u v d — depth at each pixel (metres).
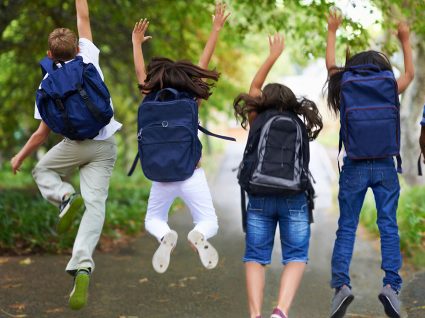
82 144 4.69
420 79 14.49
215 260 4.46
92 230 4.62
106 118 4.48
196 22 12.05
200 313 6.16
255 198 4.66
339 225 4.79
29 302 6.39
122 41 12.98
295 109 4.65
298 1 9.23
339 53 10.36
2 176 21.44
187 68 4.59
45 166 4.77
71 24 11.05
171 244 4.54
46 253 8.75
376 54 4.78
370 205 12.18
